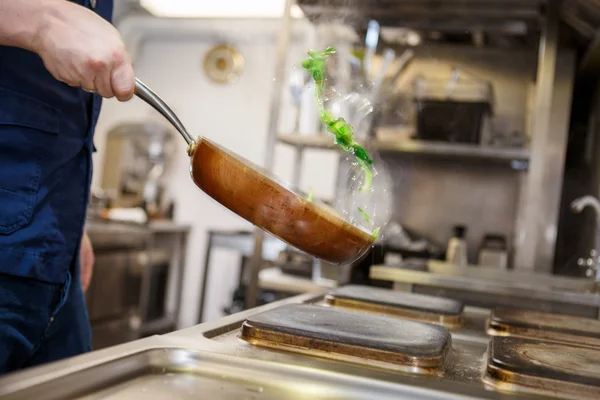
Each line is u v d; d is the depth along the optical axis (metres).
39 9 0.81
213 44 5.03
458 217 3.21
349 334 0.77
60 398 0.56
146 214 4.47
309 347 0.76
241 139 4.93
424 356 0.72
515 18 2.70
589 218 2.62
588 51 2.58
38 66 0.97
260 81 4.91
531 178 2.51
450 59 3.17
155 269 4.30
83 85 0.82
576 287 2.24
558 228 3.00
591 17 2.46
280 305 1.03
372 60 3.15
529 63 3.10
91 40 0.80
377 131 2.89
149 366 0.68
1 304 0.95
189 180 5.00
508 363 0.70
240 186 0.77
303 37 4.62
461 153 2.73
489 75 3.14
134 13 4.77
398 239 3.03
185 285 4.95
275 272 2.78
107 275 3.38
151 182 4.96
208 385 0.65
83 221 1.11
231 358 0.69
